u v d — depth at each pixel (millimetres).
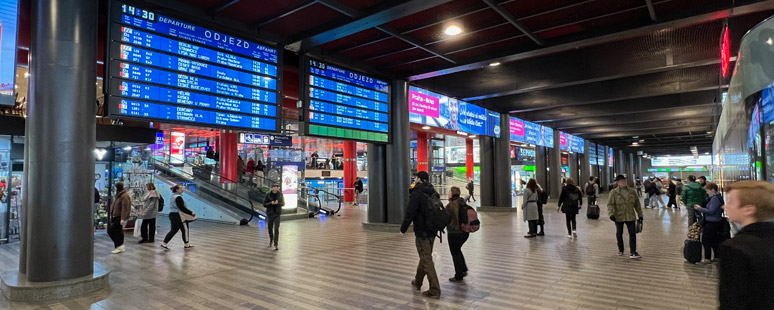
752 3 6797
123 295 5516
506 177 18422
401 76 11984
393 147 12102
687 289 5676
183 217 9156
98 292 5629
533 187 10609
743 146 7203
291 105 14586
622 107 18141
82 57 5703
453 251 6203
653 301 5141
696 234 7152
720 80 12430
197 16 7375
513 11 7621
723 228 7094
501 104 17547
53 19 5516
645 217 15844
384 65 11281
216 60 7586
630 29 7984
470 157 34688
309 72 9609
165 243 9141
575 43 8727
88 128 5750
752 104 6496
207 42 7480
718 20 8688
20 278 5551
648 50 10484
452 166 45719
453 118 15164
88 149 5746
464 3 7414
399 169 12086
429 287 5449
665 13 7590
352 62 10664
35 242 5395
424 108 13672
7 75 5590
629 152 46750
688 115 20391
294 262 7629
